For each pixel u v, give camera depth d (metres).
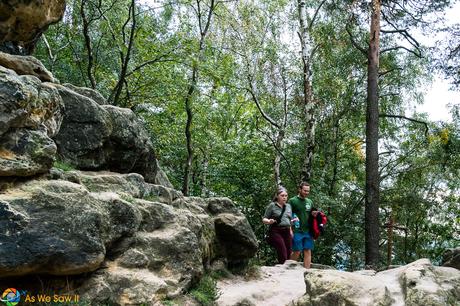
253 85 16.91
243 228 7.48
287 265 8.43
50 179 4.66
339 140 18.97
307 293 5.10
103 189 5.52
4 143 4.23
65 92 6.02
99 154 6.28
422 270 5.09
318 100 17.25
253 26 16.28
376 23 14.16
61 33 14.74
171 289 5.07
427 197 19.92
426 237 20.02
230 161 16.80
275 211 8.88
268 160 17.22
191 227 6.20
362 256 18.47
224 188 18.02
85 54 14.88
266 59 16.34
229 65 15.20
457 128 17.45
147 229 5.49
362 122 19.47
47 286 4.29
